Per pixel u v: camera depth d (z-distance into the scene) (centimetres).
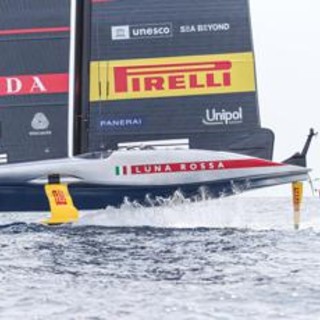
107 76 5184
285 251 4028
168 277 3291
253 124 5159
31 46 5209
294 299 2891
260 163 4938
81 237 4534
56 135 5200
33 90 5203
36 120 5200
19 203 4934
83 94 5216
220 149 5153
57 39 5216
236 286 3097
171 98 5169
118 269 3500
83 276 3319
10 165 4925
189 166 4888
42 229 4938
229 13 5191
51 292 3002
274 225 5303
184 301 2862
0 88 5203
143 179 4866
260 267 3522
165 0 5191
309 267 3525
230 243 4306
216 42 5184
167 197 4941
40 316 2680
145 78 5178
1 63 5203
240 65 5178
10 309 2769
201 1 5191
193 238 4491
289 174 4972
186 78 5175
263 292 2995
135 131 5175
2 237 4584
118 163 4872
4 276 3325
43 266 3588
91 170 4862
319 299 2888
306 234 4738
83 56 5219
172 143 5153
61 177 4866
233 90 5169
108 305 2811
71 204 4856
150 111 5175
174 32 5184
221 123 5166
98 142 5178
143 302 2850
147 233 4688
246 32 5191
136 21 5191
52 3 5209
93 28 5191
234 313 2711
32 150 5203
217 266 3562
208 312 2723
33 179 4875
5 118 5203
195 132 5159
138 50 5184
